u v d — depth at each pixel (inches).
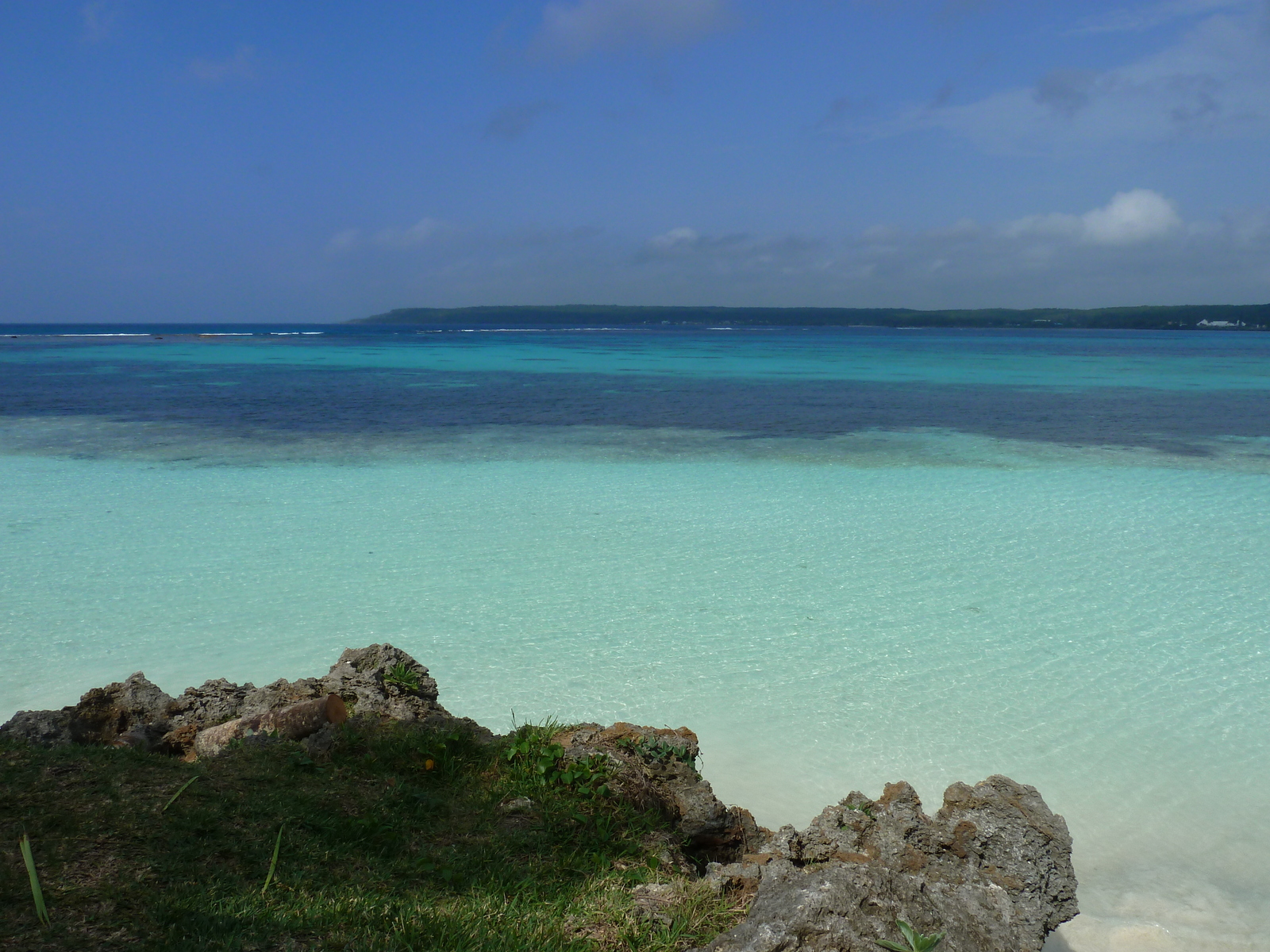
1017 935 157.9
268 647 389.4
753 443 1005.2
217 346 3518.7
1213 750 313.6
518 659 381.4
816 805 276.8
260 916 150.3
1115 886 241.9
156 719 269.6
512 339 5157.5
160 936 140.6
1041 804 210.8
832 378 2073.1
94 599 447.8
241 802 197.5
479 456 895.1
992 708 344.2
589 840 207.5
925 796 282.4
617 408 1373.0
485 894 175.0
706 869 216.8
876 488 756.6
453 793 222.8
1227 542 590.2
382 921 154.6
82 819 177.9
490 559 530.3
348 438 1007.0
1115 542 588.1
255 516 626.2
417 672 298.2
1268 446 1015.6
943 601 466.6
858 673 374.3
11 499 668.1
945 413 1338.6
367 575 493.4
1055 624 434.3
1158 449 986.1
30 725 243.0
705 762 300.8
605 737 255.3
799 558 542.6
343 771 225.5
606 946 156.2
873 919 140.6
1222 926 225.9
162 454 878.4
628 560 531.2
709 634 414.6
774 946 133.1
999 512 671.1
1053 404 1478.8
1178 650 403.9
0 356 2593.5
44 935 136.3
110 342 3811.5
